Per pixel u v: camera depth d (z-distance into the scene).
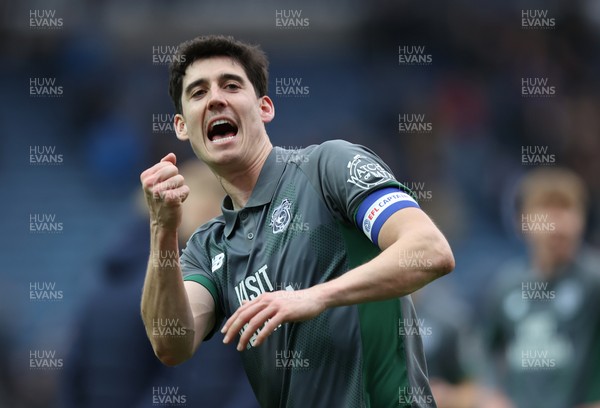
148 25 68.56
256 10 72.00
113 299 19.20
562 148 63.03
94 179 59.81
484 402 26.75
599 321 24.86
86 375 19.23
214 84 14.38
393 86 68.62
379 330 13.48
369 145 61.12
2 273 55.41
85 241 57.38
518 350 25.64
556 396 24.86
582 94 68.12
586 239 56.62
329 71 70.19
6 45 66.00
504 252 57.12
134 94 62.88
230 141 14.20
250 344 14.20
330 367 13.52
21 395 37.81
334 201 13.59
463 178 60.16
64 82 64.50
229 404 18.62
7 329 41.25
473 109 64.69
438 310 24.78
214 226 14.91
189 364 18.81
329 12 72.44
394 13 71.00
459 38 70.19
